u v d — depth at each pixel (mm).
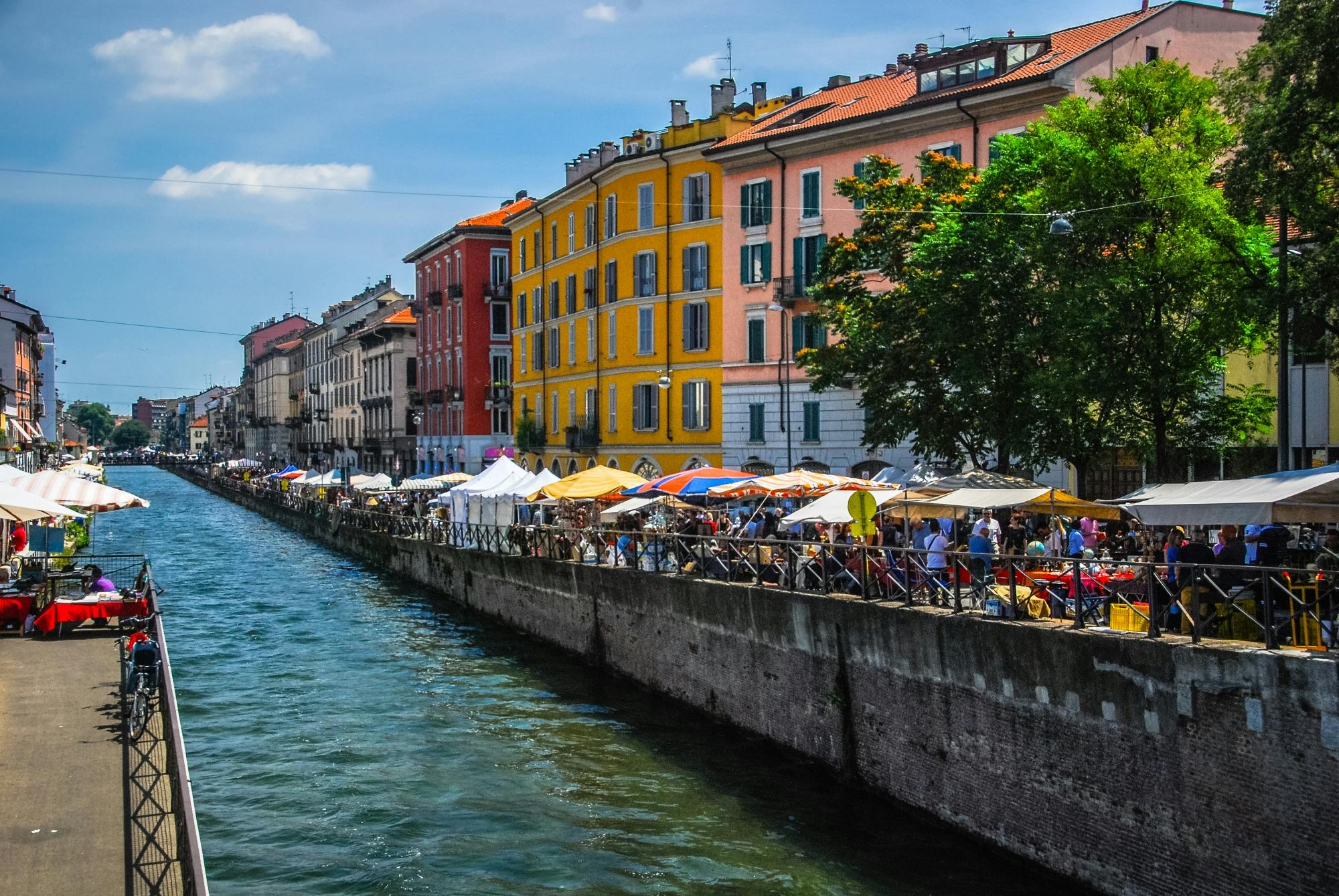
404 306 98312
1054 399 23875
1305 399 27234
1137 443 25672
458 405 76125
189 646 32094
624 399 54344
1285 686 11852
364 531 55438
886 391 30031
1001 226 26656
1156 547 22000
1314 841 11570
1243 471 29750
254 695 25906
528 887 15148
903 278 30797
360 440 102438
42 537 27953
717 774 19672
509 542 35875
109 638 21859
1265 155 19656
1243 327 23234
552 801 18453
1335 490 13648
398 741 21984
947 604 17609
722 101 54531
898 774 17516
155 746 14766
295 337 141875
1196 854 12805
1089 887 14133
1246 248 22109
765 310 44938
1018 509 24812
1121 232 23703
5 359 76812
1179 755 12992
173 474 186875
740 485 26469
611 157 61312
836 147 41719
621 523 31828
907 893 14594
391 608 40031
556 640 31312
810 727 19656
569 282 60531
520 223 67875
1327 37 18703
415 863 15969
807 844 16375
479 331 74625
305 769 20281
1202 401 25375
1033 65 36094
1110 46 34750
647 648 25750
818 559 20719
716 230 48781
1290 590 12875
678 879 15281
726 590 22203
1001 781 15469
